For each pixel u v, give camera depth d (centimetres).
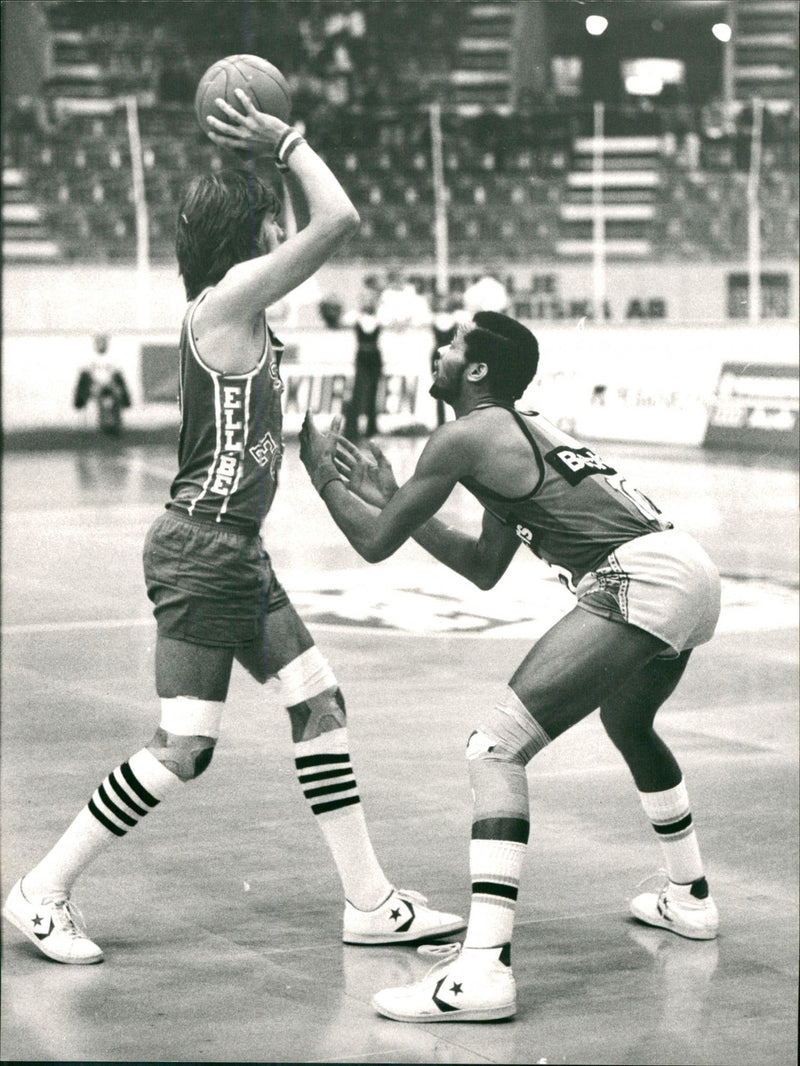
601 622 394
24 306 2842
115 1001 391
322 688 433
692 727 657
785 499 945
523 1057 359
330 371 938
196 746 420
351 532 414
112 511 1630
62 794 576
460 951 423
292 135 405
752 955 422
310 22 3003
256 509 416
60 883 425
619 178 3080
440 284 2898
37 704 738
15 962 420
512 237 3044
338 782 433
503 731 395
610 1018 379
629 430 924
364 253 2952
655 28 3159
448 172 3072
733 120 3031
